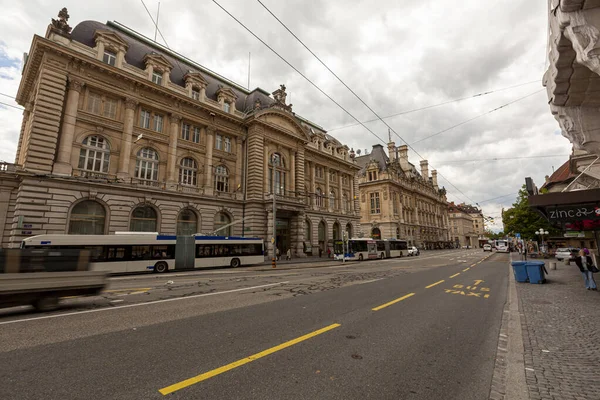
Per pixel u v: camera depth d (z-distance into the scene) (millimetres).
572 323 6953
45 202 20891
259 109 36281
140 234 20750
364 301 9383
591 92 7496
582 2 4906
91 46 25375
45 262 8008
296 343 5555
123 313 7723
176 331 6207
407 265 26188
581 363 4668
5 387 3824
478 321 7328
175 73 31453
